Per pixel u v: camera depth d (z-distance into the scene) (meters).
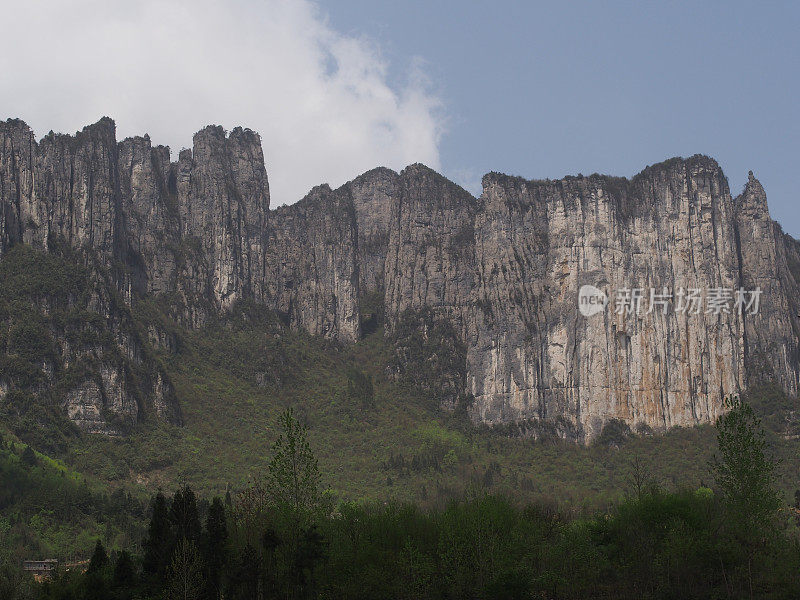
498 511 137.00
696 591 117.00
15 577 143.38
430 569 116.31
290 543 115.94
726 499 128.50
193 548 112.00
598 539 132.88
